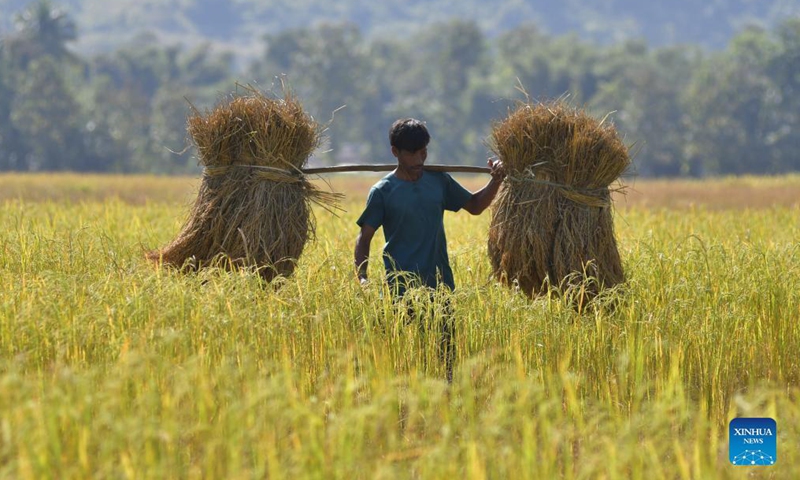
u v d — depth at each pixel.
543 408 16.80
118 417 16.97
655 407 17.69
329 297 23.45
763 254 27.91
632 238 35.66
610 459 15.65
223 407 18.27
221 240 26.27
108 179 142.50
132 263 26.39
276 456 16.55
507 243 25.17
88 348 20.91
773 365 23.61
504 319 23.48
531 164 25.00
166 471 15.94
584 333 23.09
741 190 126.75
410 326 22.94
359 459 16.06
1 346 21.17
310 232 27.22
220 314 21.94
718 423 20.88
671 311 24.09
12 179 132.25
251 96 26.98
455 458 16.64
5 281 26.12
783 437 18.06
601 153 24.91
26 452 15.08
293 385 20.39
